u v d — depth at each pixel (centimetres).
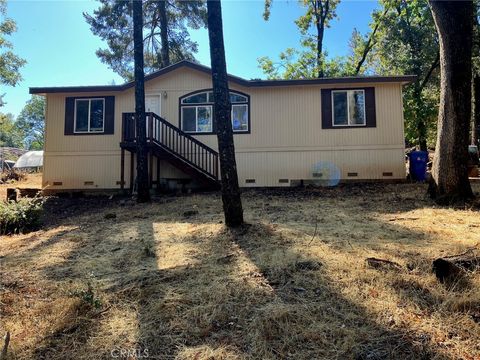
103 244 530
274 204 805
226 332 266
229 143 558
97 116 1163
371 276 336
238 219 560
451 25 711
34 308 321
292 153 1114
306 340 249
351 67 1902
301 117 1116
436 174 755
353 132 1095
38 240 583
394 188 961
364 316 272
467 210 653
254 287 334
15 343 265
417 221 576
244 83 1109
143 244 512
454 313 267
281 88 1126
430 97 1684
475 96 1642
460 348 229
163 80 1160
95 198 1078
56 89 1134
